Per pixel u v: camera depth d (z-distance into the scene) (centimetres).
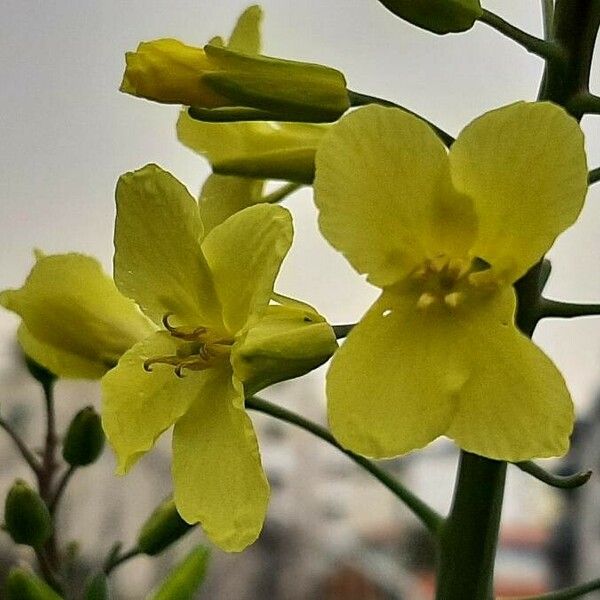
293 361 8
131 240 9
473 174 8
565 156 8
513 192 8
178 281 9
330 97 9
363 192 8
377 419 8
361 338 8
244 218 9
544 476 9
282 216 8
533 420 8
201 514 8
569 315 9
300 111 9
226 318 9
